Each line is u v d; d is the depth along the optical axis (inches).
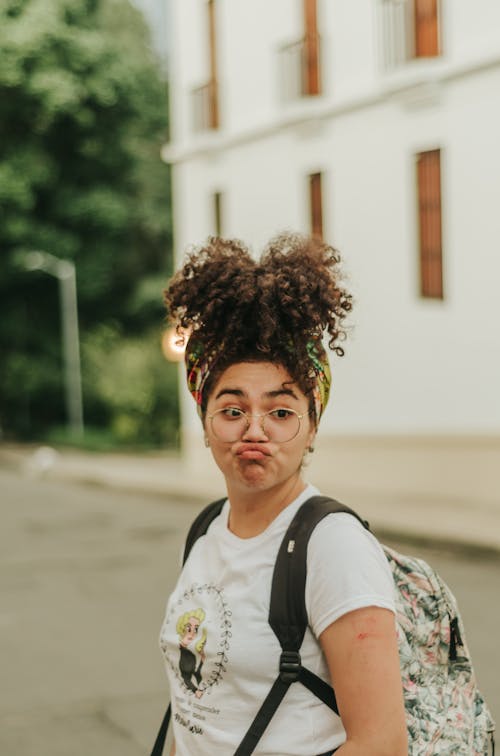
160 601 343.6
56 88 1155.3
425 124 567.8
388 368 602.2
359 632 61.3
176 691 69.9
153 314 1344.7
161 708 224.1
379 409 608.7
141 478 788.0
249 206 706.8
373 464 613.9
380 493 608.1
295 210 666.8
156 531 525.7
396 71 565.9
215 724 66.3
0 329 1323.8
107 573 402.0
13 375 1306.6
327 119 634.8
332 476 639.1
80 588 370.0
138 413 1128.2
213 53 745.6
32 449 1189.1
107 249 1279.5
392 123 588.7
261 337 66.1
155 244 1391.5
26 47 1145.4
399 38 575.5
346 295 71.4
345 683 61.3
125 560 432.8
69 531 532.1
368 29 599.5
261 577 66.7
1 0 1149.7
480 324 546.0
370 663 60.7
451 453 567.5
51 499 714.2
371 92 597.0
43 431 1342.3
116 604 339.9
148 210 1342.3
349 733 60.8
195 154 751.7
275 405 66.9
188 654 68.4
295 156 663.1
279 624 64.6
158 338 1163.3
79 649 278.2
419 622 69.7
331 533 64.6
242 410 67.2
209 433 68.9
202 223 756.0
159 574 397.4
